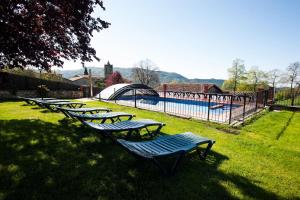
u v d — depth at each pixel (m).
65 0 5.46
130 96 23.03
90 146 5.03
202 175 3.80
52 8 5.38
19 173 3.60
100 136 5.82
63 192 3.11
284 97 14.81
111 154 4.61
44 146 4.92
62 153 4.56
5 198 2.90
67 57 6.48
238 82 55.75
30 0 5.07
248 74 55.81
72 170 3.80
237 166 4.25
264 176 3.86
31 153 4.48
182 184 3.46
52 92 23.67
